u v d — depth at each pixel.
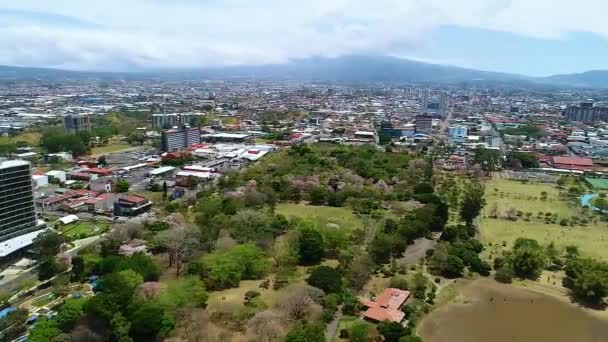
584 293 179.12
